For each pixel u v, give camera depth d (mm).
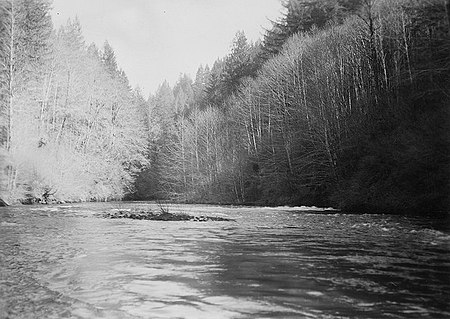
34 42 50844
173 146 70875
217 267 7750
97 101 62438
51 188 42438
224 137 62688
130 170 66938
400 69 33344
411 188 24203
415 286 6094
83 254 9406
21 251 9867
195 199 59781
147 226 16938
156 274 7164
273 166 44844
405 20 35062
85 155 53781
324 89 38469
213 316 4832
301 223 17812
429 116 24031
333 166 34219
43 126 48406
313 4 61000
